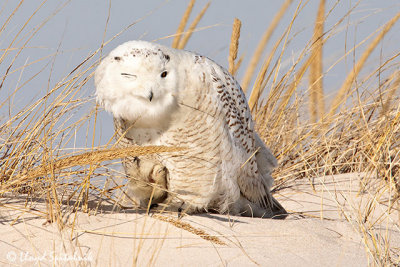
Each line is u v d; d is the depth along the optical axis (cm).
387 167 1576
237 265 1015
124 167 1377
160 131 1352
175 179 1366
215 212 1444
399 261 1060
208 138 1349
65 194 1310
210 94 1343
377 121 1736
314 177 1702
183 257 1031
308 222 1223
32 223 1113
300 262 1042
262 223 1198
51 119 1302
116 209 1259
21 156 1259
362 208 1429
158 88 1291
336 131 1819
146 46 1327
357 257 1076
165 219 1157
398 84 1769
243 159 1423
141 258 1027
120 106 1327
